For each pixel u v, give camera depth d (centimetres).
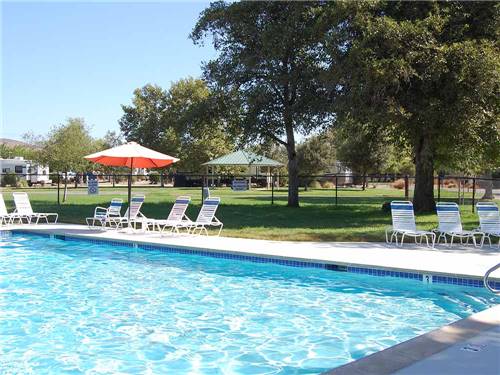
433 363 441
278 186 6206
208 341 650
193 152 5888
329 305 827
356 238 1405
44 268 1131
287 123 2462
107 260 1230
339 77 1773
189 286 962
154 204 2783
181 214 1577
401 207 1339
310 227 1708
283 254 1130
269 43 2142
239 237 1458
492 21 1786
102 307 811
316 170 6072
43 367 559
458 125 1662
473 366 435
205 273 1080
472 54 1622
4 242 1492
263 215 2150
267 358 591
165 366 565
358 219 1959
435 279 936
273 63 2291
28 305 820
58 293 902
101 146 6175
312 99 2181
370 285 970
